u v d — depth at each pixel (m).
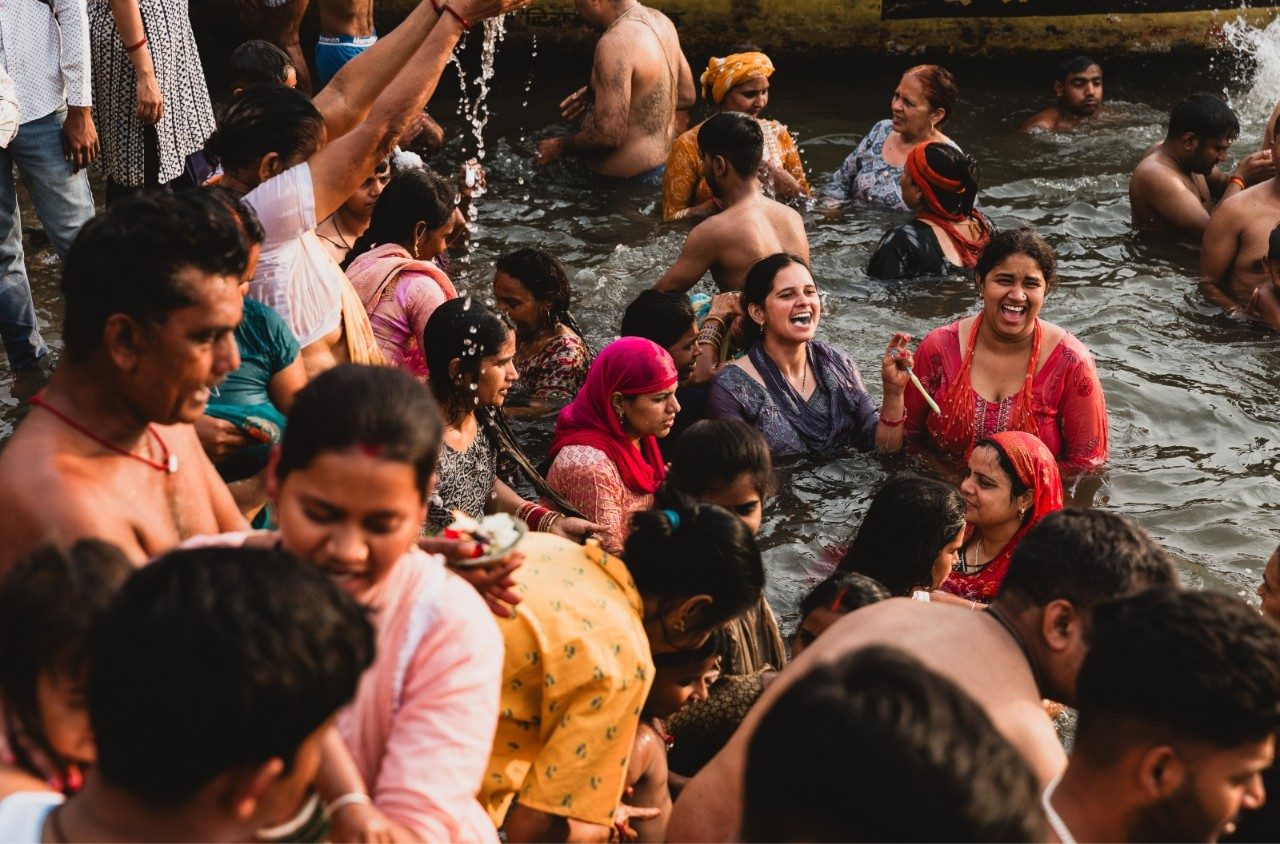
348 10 8.30
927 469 5.44
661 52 8.46
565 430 4.68
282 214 3.65
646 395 4.46
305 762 1.69
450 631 2.17
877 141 8.34
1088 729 2.13
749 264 6.43
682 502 2.85
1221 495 5.29
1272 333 6.70
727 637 3.41
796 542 5.00
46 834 1.71
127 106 6.21
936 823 1.46
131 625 1.59
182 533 2.66
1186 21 10.65
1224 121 7.73
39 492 2.34
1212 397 6.04
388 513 2.03
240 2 9.43
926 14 10.56
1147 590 2.17
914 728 1.49
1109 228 7.95
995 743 1.53
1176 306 6.99
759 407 5.45
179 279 2.29
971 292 7.00
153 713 1.55
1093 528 2.68
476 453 4.35
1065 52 10.73
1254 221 6.92
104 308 2.31
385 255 5.12
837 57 10.68
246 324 3.50
